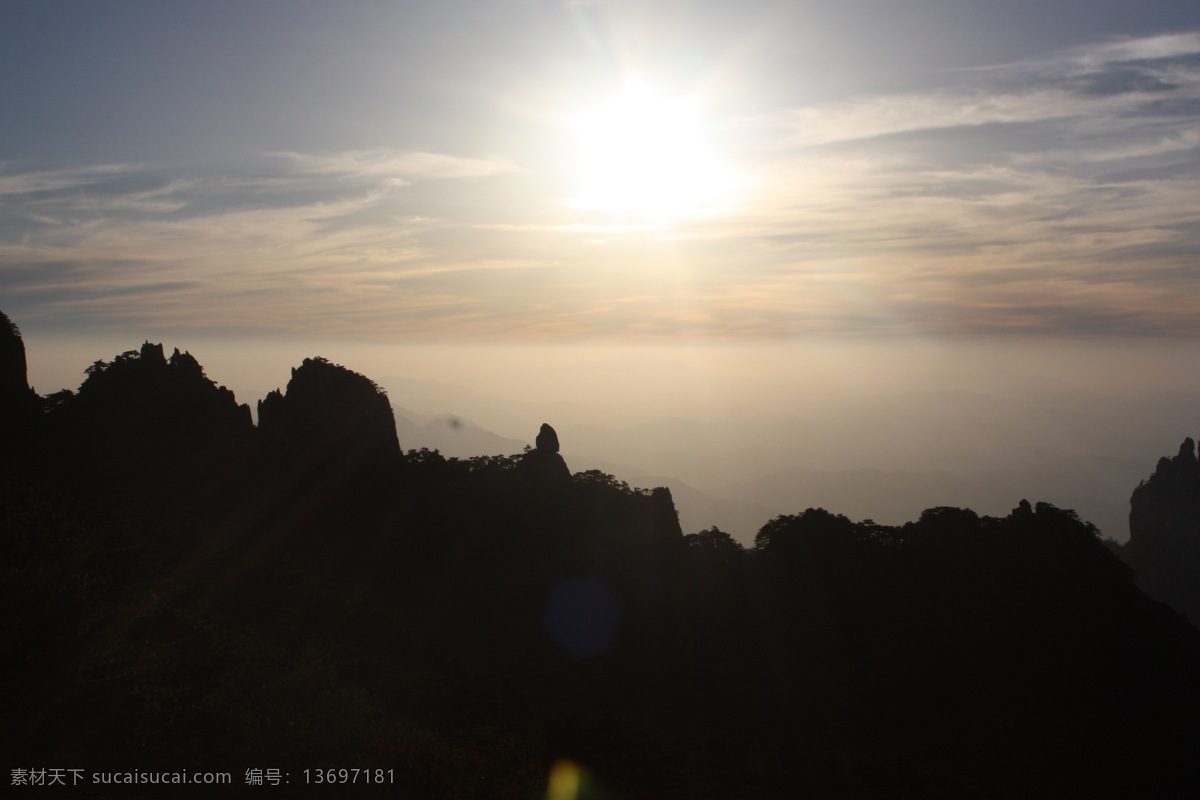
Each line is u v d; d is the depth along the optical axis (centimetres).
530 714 4519
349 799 2834
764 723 6175
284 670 3775
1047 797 5559
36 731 2814
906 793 4269
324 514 8500
